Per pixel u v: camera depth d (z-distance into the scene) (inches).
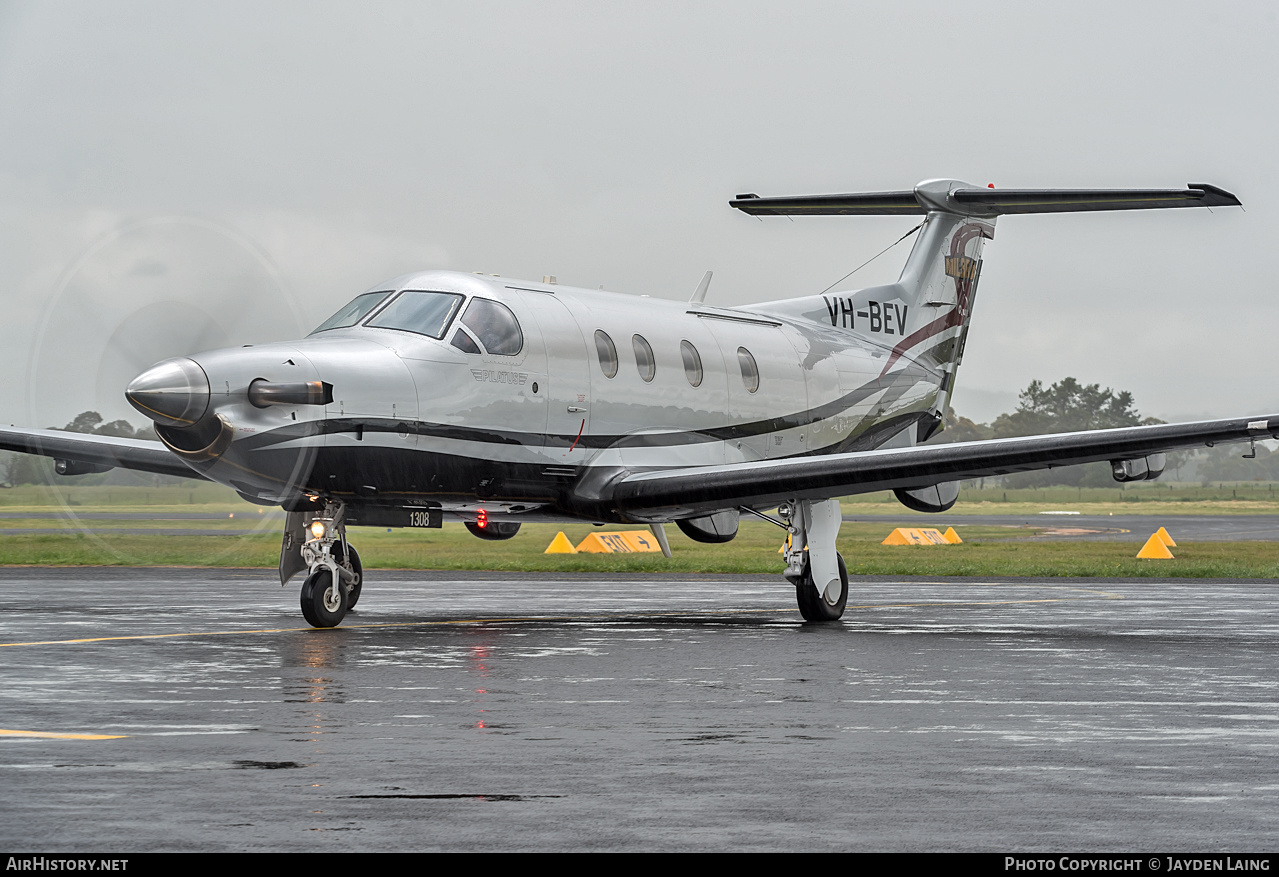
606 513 950.4
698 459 1015.0
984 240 1321.4
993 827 322.0
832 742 429.7
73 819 325.1
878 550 2134.6
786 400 1095.0
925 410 1256.8
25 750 410.9
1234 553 2037.4
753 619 930.1
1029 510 5482.3
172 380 721.6
